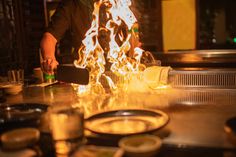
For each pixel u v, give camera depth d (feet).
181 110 4.82
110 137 3.65
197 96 5.70
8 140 3.44
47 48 7.07
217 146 3.29
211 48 14.62
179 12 13.53
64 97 6.12
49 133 3.96
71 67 5.95
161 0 13.55
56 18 7.61
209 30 14.64
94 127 4.00
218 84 6.23
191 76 6.40
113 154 3.22
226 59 8.38
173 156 3.55
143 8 13.05
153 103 5.34
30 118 4.08
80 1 7.57
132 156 3.08
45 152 3.94
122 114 4.55
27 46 12.66
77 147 3.51
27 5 12.69
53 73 6.89
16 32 12.00
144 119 4.32
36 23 13.03
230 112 4.58
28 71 12.47
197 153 3.50
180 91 6.19
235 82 6.11
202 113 4.60
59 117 3.56
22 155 3.33
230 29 14.80
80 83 5.84
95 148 3.39
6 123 4.08
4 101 5.99
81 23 7.69
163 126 3.77
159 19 13.76
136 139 3.36
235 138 3.21
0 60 11.07
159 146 3.14
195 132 3.78
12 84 6.90
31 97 6.30
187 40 13.75
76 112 3.69
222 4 14.49
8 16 11.59
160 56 9.11
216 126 3.97
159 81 6.39
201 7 13.93
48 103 5.65
